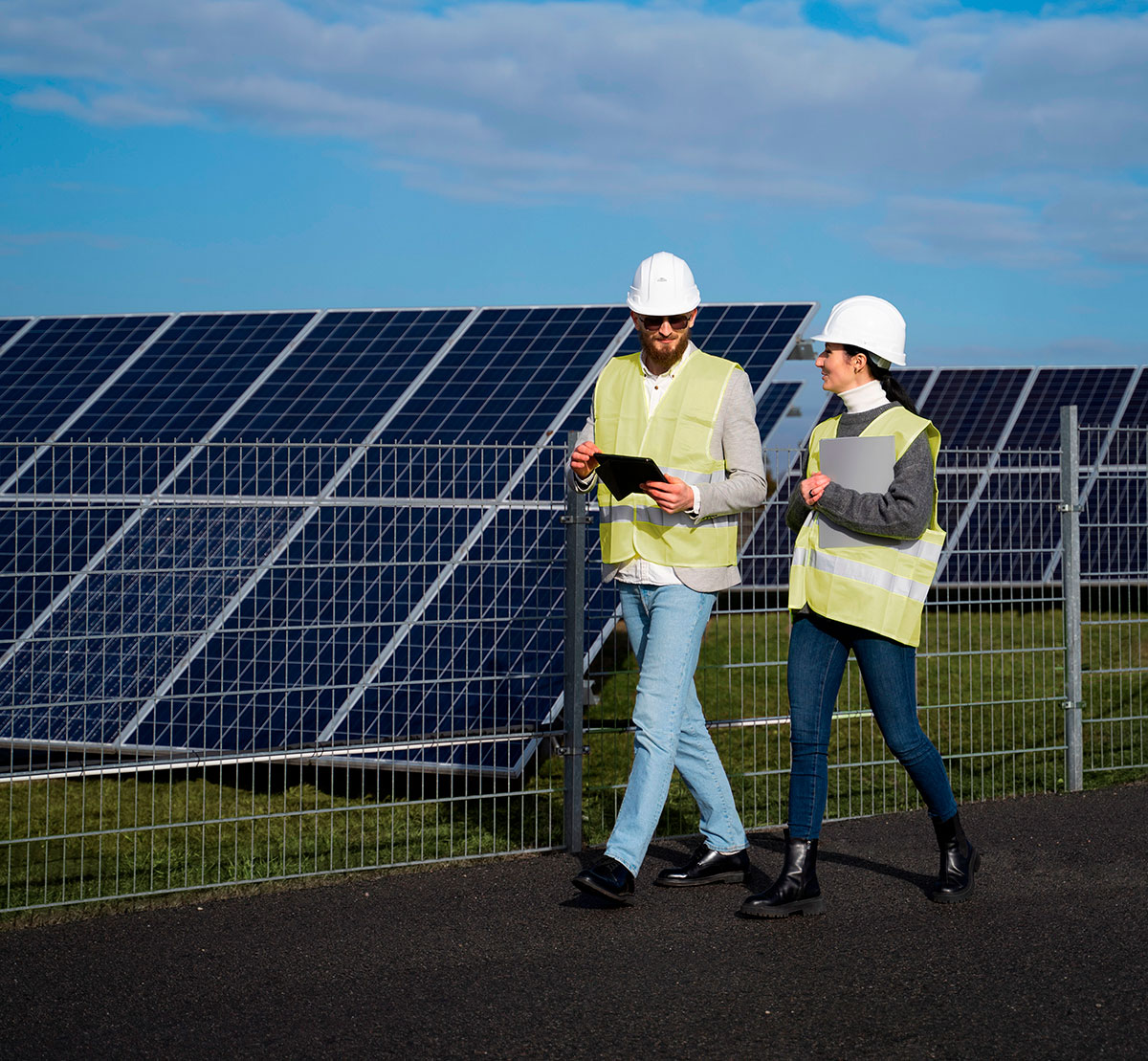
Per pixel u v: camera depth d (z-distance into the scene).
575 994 4.30
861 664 5.16
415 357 10.44
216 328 11.66
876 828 6.52
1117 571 7.67
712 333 10.05
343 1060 3.80
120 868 5.95
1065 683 7.45
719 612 6.62
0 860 6.09
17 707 5.38
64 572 5.69
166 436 9.71
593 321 10.50
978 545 7.32
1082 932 4.89
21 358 11.65
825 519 5.18
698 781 5.51
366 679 6.27
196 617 6.20
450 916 5.16
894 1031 3.96
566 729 6.20
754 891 5.48
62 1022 4.10
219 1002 4.26
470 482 7.84
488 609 6.44
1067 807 6.88
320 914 5.19
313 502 6.98
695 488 5.00
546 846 6.31
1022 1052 3.80
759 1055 3.80
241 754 5.76
